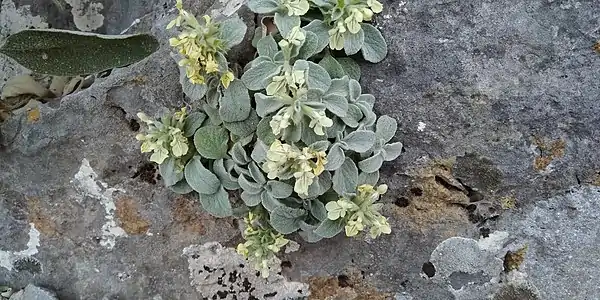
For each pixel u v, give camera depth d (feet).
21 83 0.63
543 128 0.52
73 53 0.54
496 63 0.51
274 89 0.48
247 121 0.52
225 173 0.53
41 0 0.70
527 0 0.50
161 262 0.60
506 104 0.52
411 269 0.58
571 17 0.50
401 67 0.52
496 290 0.56
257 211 0.55
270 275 0.59
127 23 0.68
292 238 0.58
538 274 0.55
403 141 0.54
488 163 0.54
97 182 0.59
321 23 0.51
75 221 0.60
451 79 0.52
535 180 0.54
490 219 0.56
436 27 0.52
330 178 0.51
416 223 0.57
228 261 0.60
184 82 0.52
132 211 0.59
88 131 0.57
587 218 0.53
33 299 0.60
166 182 0.55
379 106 0.54
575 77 0.51
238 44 0.52
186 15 0.48
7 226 0.61
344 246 0.58
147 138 0.52
